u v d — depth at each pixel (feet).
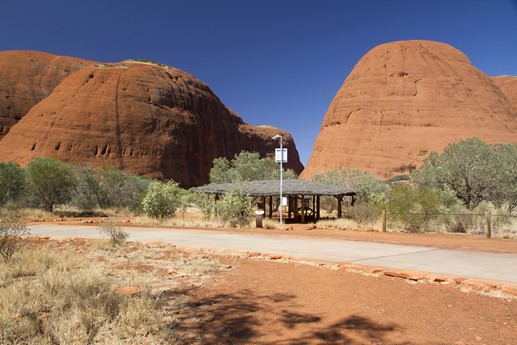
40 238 44.14
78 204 98.53
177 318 16.24
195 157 291.38
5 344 12.74
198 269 25.94
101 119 251.39
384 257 31.71
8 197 87.10
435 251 34.96
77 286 18.70
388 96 256.52
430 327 15.47
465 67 269.85
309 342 13.93
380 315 16.85
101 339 13.71
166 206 73.36
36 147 244.83
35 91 331.16
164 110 276.00
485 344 13.83
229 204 66.80
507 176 76.79
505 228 54.24
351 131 256.52
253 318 16.38
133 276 22.82
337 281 23.04
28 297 17.87
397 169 230.07
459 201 73.77
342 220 71.36
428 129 240.53
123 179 106.11
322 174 145.89
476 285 21.21
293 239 44.62
